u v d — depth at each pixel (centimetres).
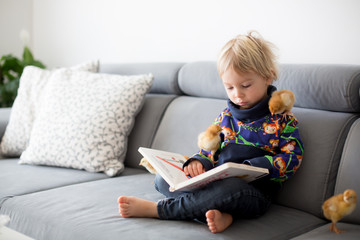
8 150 177
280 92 113
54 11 271
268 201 111
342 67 122
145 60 222
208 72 157
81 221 103
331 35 152
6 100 249
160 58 214
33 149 159
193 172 111
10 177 140
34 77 187
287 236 99
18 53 285
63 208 112
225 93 150
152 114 168
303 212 114
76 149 151
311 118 123
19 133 176
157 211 104
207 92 158
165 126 161
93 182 137
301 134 122
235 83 112
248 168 96
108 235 94
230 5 181
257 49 113
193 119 153
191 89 164
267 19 169
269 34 169
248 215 104
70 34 263
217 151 122
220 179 101
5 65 252
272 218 107
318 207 113
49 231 104
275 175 108
